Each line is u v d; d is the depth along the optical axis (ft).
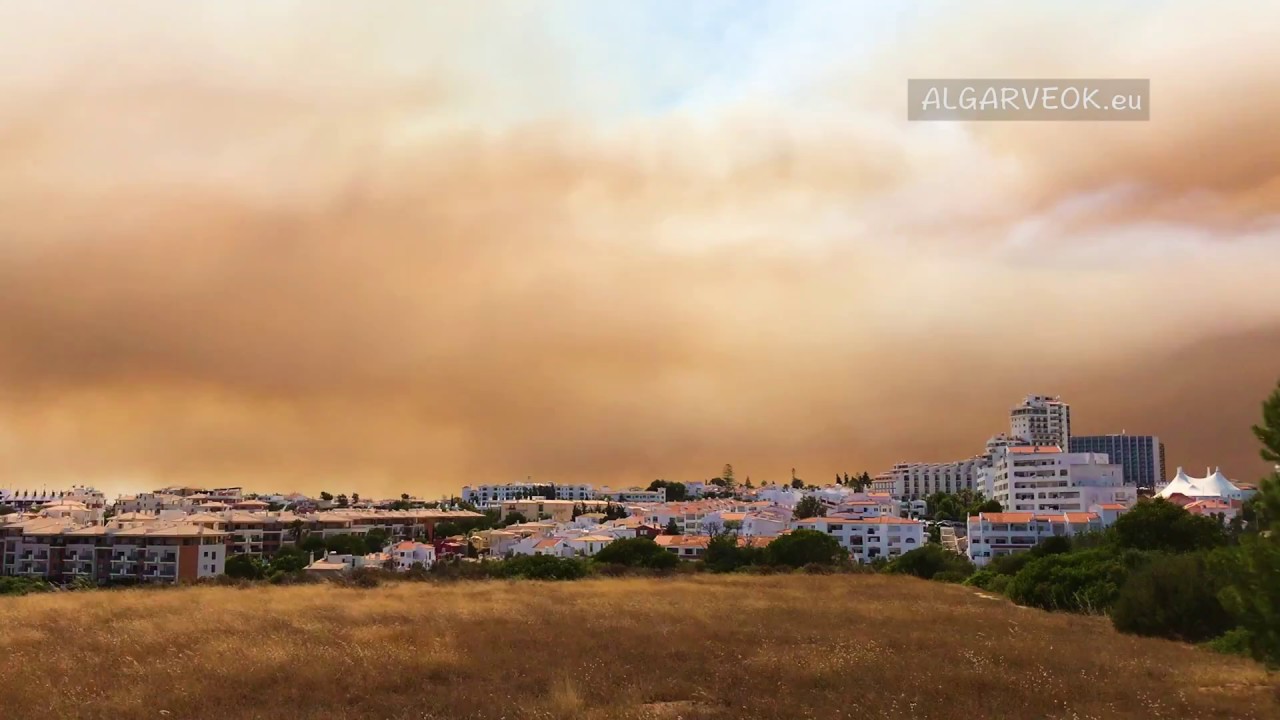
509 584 184.34
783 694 63.93
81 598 143.02
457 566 237.45
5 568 461.78
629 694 62.49
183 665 72.74
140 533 458.50
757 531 599.98
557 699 59.67
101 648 83.71
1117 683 68.80
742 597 148.36
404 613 113.80
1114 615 110.63
